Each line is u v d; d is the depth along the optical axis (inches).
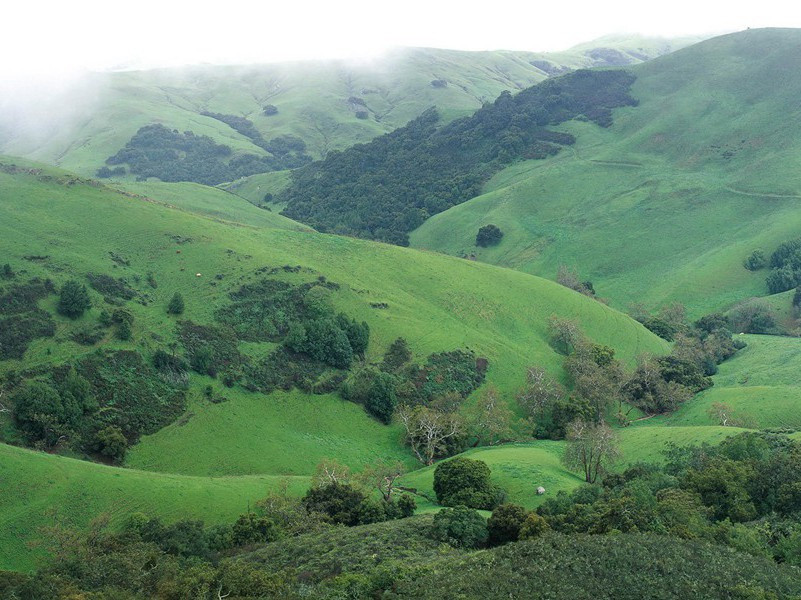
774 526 1749.5
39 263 3476.9
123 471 2442.2
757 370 4480.8
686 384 4126.5
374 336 4033.0
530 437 3565.5
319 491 2428.6
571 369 4084.6
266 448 3046.3
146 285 3715.6
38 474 2225.6
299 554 1877.5
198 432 2989.7
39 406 2647.6
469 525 1991.9
